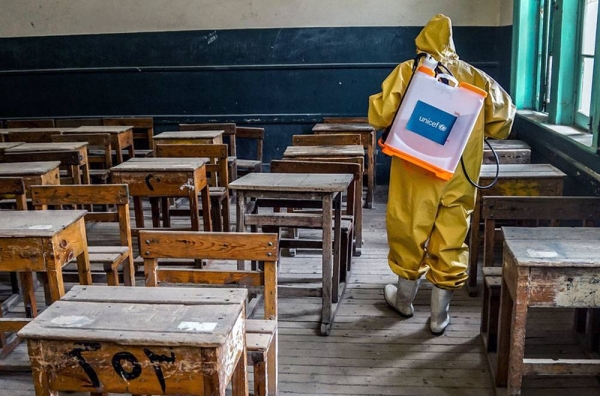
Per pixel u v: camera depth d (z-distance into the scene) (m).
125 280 3.19
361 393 2.55
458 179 2.79
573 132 3.78
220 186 4.52
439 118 2.66
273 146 6.74
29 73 6.82
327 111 6.57
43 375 1.54
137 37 6.63
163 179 3.50
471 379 2.65
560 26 3.99
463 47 6.21
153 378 1.50
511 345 2.24
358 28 6.32
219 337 1.46
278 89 6.57
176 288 1.83
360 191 4.15
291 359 2.84
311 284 3.64
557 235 2.40
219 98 6.68
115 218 3.10
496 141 4.58
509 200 3.10
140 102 6.79
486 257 3.18
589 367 2.24
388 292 3.36
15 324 2.55
